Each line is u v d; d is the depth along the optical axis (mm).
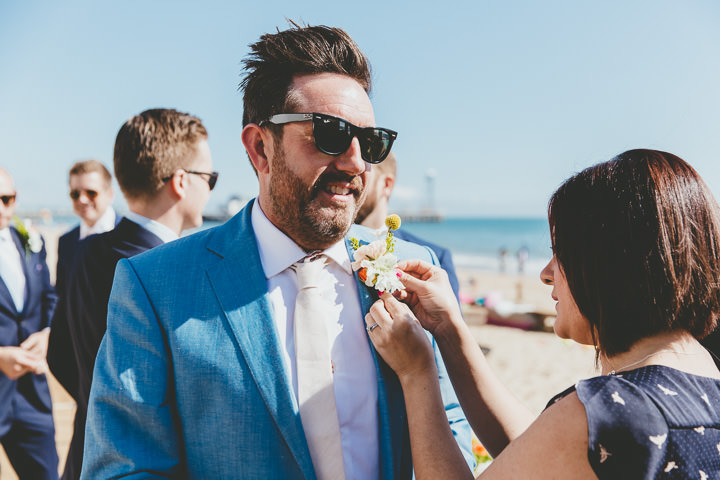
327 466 1262
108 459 1223
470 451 1611
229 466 1208
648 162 1221
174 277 1346
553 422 1062
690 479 971
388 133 1376
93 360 2211
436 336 1577
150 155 2285
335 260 1474
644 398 1021
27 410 3408
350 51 1392
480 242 62656
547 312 10609
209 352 1250
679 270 1124
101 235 2350
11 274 3531
